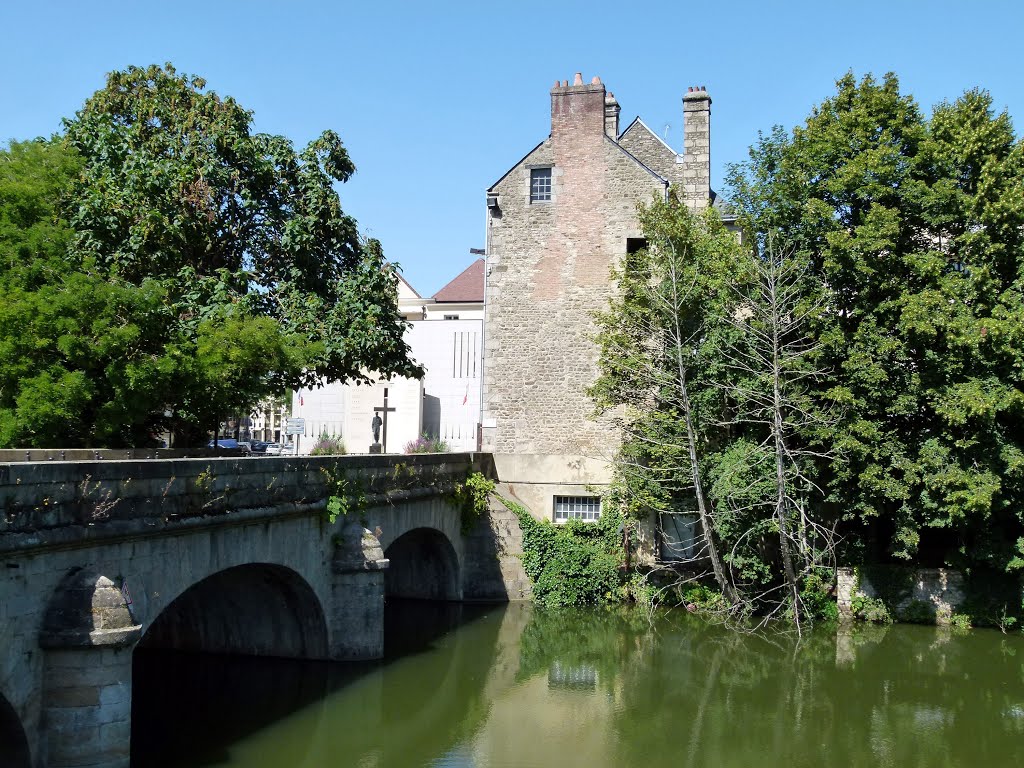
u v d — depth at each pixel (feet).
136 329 52.95
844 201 68.90
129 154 65.31
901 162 66.59
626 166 85.10
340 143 72.84
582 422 84.53
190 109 70.90
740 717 49.03
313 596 51.62
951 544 74.59
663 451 72.90
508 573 77.61
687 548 77.71
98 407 54.29
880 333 66.03
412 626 68.28
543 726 46.93
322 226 70.08
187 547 37.40
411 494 62.03
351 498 53.11
